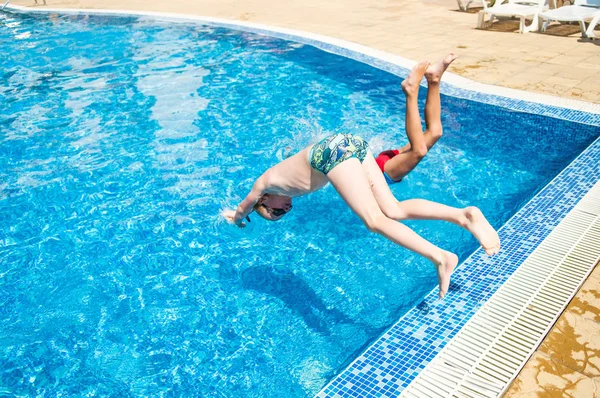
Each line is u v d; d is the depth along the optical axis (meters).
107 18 13.66
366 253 4.36
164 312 3.76
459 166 5.57
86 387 3.19
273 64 9.19
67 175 5.70
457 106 6.72
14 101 8.04
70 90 8.45
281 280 4.07
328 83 8.15
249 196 3.54
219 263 4.27
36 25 13.45
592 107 6.04
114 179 5.58
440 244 4.41
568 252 3.65
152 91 8.23
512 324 3.06
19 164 5.99
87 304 3.86
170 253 4.40
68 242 4.58
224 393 3.11
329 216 4.92
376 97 7.48
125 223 4.82
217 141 6.38
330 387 2.79
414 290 3.91
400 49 9.02
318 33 10.61
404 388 2.73
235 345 3.45
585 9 9.41
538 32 9.83
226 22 12.05
